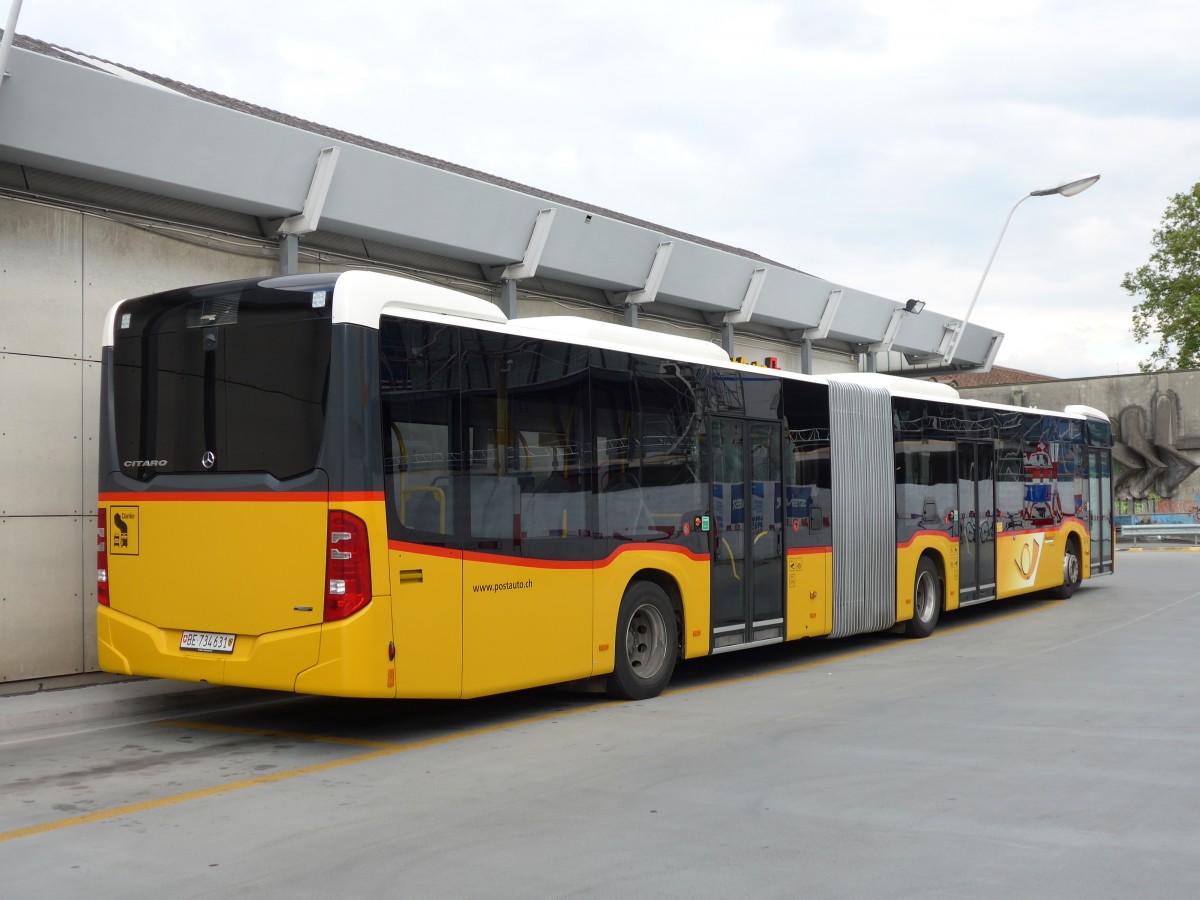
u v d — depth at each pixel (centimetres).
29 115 1006
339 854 573
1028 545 1869
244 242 1258
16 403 1057
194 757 821
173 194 1170
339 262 1365
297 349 815
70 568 1092
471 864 554
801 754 793
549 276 1602
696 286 1808
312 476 800
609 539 1012
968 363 2755
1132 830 601
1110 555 2241
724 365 1184
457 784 723
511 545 905
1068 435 2067
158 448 877
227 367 847
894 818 627
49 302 1084
